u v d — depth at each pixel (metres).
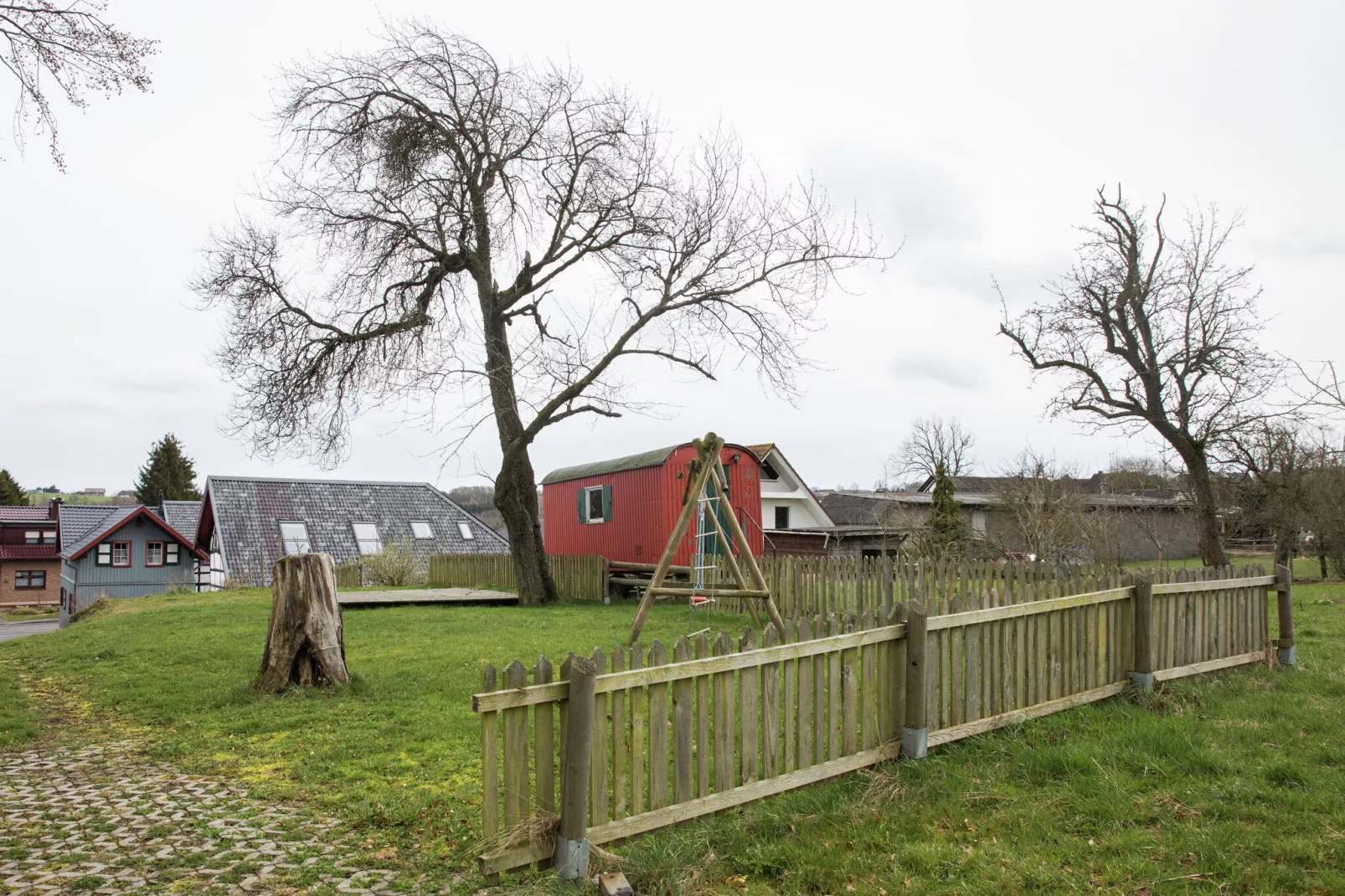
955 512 31.28
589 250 19.84
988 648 6.88
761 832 5.00
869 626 6.14
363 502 44.78
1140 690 8.08
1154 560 43.44
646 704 5.32
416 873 4.51
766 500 45.69
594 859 4.48
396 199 19.12
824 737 5.83
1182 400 28.34
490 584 23.88
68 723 8.19
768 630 5.47
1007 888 4.34
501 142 19.59
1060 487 36.28
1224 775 5.86
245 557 38.56
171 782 6.15
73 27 8.35
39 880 4.40
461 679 9.53
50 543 66.62
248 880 4.43
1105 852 4.75
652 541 23.16
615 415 19.89
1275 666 9.60
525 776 4.47
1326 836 4.82
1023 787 5.74
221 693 9.12
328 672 9.17
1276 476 28.33
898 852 4.79
